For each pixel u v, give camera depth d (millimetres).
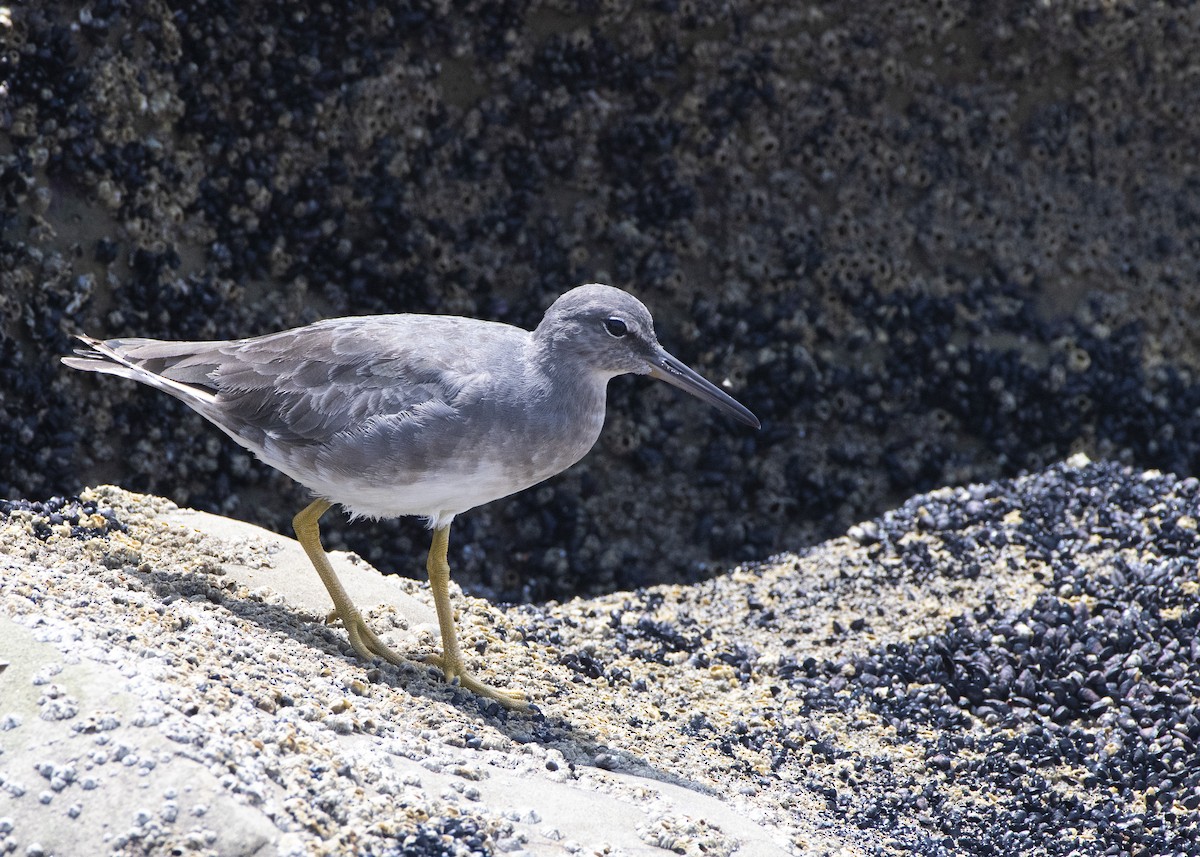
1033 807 9758
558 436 9148
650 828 7625
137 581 9102
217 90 13906
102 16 12984
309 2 14328
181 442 13281
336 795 6766
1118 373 17297
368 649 9336
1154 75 17906
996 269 17312
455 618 10672
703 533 15430
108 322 13008
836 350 16516
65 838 6258
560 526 14984
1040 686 10945
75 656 7188
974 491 13500
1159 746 10188
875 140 16859
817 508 15898
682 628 12055
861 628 11953
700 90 16062
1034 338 17172
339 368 9086
